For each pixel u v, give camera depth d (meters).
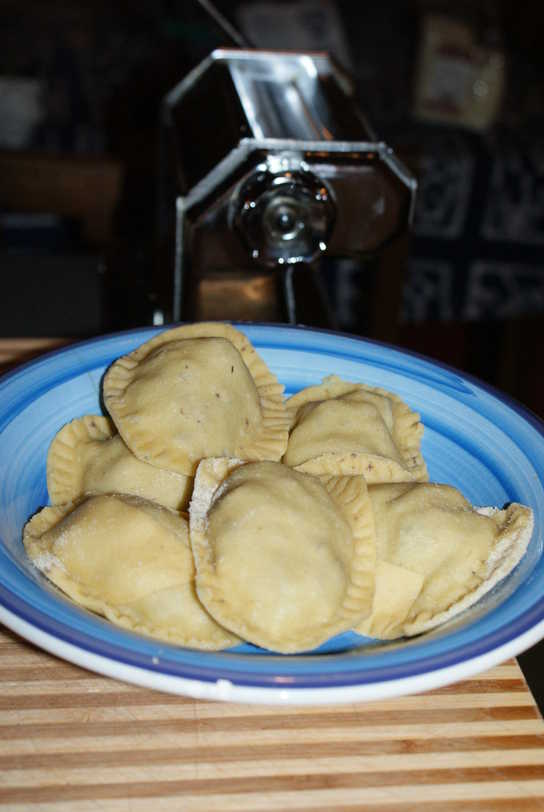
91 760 0.40
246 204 0.57
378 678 0.36
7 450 0.48
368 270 0.81
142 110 1.30
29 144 1.30
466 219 1.25
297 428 0.53
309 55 0.70
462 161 1.21
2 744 0.40
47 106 1.31
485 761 0.41
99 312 0.84
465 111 1.28
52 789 0.39
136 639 0.37
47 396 0.51
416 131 1.27
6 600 0.38
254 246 0.58
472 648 0.38
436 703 0.43
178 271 0.60
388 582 0.46
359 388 0.55
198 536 0.45
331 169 0.57
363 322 0.82
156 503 0.48
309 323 0.62
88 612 0.40
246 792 0.39
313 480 0.47
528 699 0.43
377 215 0.59
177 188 0.59
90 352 0.53
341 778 0.40
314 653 0.44
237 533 0.44
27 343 0.63
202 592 0.43
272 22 1.35
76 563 0.45
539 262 1.27
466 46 1.26
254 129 0.58
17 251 0.93
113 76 1.35
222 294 0.61
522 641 0.38
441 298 1.29
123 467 0.50
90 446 0.51
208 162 0.58
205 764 0.40
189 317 0.61
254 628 0.42
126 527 0.45
